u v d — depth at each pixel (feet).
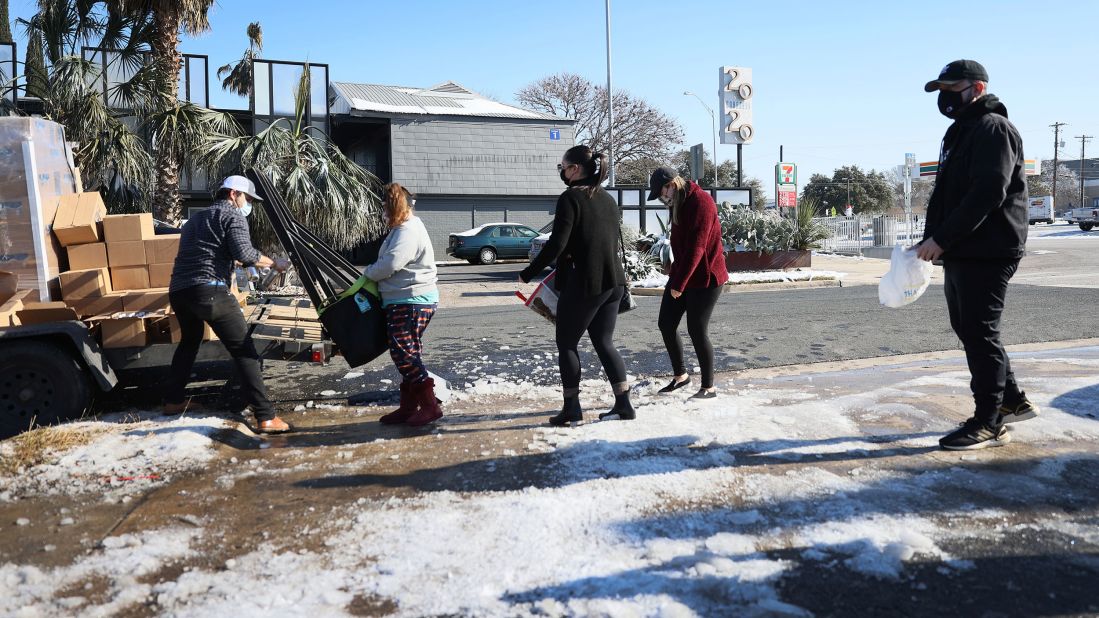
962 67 11.85
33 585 8.41
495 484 11.37
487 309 37.35
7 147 15.96
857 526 9.29
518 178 96.99
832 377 19.15
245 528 10.00
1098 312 31.35
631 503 10.27
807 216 58.23
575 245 14.16
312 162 41.75
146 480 11.96
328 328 15.33
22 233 16.08
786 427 13.74
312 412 17.20
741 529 9.34
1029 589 7.75
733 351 24.27
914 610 7.43
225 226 14.80
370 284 15.25
